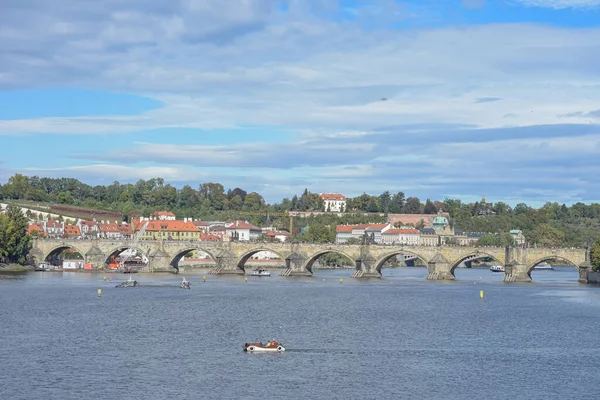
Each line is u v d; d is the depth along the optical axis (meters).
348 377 161.00
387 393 149.62
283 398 145.25
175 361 173.00
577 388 154.88
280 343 196.00
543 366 173.25
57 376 158.25
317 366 170.38
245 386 152.88
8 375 158.75
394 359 178.75
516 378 162.12
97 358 175.00
